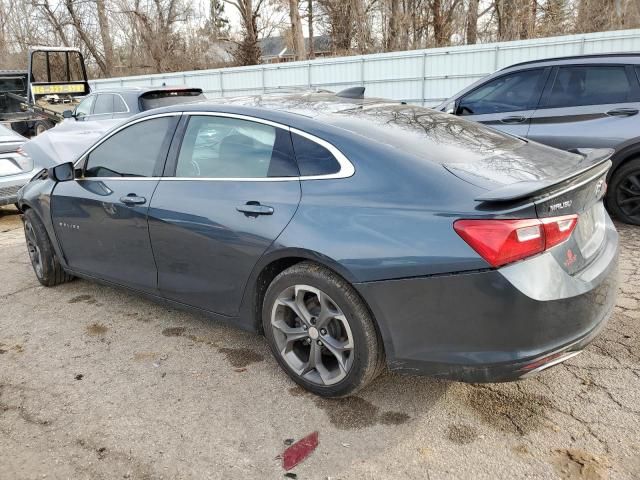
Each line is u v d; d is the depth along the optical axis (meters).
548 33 22.30
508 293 2.17
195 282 3.21
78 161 3.95
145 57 33.56
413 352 2.43
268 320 2.90
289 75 21.20
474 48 17.45
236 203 2.90
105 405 2.82
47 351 3.42
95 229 3.75
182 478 2.29
